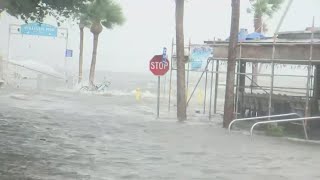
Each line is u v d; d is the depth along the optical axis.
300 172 21.80
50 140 27.56
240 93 42.25
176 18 40.38
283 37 36.59
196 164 22.84
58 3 33.09
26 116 37.66
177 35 40.44
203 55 44.62
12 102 47.84
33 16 34.38
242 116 41.00
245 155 25.56
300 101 37.34
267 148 27.98
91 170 20.62
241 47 36.78
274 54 35.06
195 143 28.92
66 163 21.73
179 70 40.62
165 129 34.44
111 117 40.50
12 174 19.00
